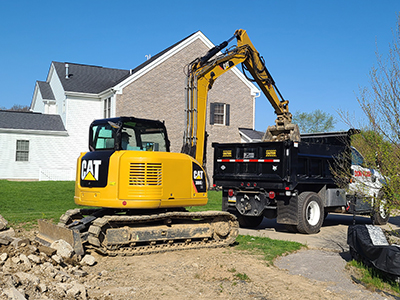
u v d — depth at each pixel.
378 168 7.90
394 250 6.54
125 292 5.98
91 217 8.60
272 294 6.08
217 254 8.45
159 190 8.30
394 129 7.28
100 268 7.24
